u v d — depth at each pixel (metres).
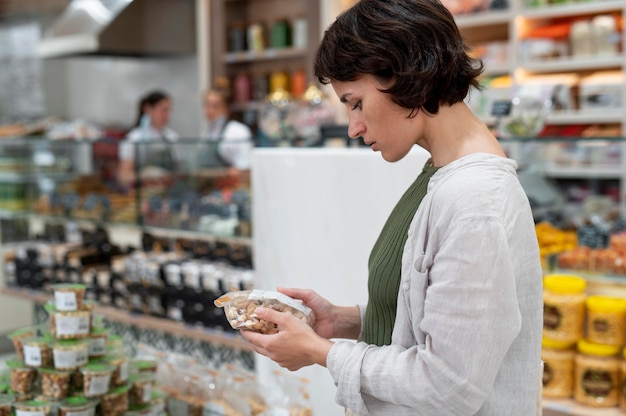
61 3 6.86
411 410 1.15
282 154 2.28
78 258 3.56
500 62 4.62
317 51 1.20
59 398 1.90
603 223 2.82
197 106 6.68
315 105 2.99
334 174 2.16
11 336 2.00
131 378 2.02
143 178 3.52
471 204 1.08
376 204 2.10
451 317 1.06
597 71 4.51
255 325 1.25
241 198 3.15
